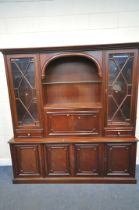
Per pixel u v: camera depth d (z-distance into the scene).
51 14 2.09
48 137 2.00
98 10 2.05
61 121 1.96
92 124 1.94
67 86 2.10
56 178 2.05
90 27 2.10
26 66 1.86
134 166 1.95
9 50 1.77
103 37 2.12
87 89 2.09
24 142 1.94
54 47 1.74
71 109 1.92
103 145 1.92
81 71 2.08
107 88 1.83
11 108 1.94
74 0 2.04
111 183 2.02
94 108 1.89
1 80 2.30
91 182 2.03
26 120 2.01
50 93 2.12
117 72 1.83
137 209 1.64
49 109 1.92
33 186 2.03
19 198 1.84
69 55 1.78
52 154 1.98
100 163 1.97
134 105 1.84
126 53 1.74
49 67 2.06
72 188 1.96
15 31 2.17
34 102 1.95
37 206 1.71
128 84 1.83
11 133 2.47
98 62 1.77
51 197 1.83
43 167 2.03
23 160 2.02
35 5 2.08
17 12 2.11
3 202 1.78
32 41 2.19
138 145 2.37
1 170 2.42
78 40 2.15
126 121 1.92
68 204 1.73
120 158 1.95
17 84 1.91
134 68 1.76
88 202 1.74
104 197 1.81
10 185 2.06
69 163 2.00
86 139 1.93
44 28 2.14
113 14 2.05
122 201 1.75
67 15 2.09
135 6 2.01
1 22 2.15
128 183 2.00
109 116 1.93
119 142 1.89
